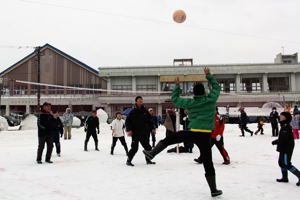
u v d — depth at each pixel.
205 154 4.82
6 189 5.48
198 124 4.85
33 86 48.53
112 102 45.03
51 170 7.28
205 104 4.87
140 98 8.01
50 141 8.48
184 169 7.32
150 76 46.69
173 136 5.01
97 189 5.42
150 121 8.09
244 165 7.88
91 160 8.86
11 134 18.64
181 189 5.38
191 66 45.72
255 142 14.22
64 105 46.81
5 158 9.39
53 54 48.56
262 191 5.21
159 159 9.02
